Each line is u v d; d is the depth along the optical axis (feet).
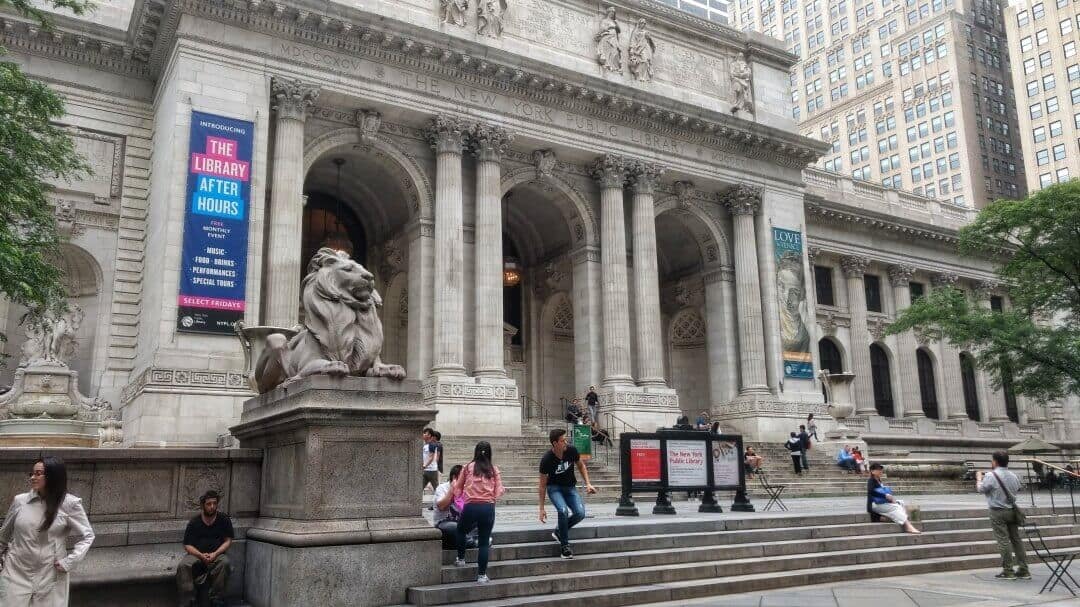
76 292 110.63
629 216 142.92
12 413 88.28
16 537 30.25
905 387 194.49
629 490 67.05
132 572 40.01
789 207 154.71
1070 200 138.00
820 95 437.58
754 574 50.31
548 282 155.33
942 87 378.12
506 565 44.37
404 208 135.44
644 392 130.00
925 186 379.55
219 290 100.37
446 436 110.01
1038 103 353.51
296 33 111.65
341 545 38.68
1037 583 50.60
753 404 140.56
